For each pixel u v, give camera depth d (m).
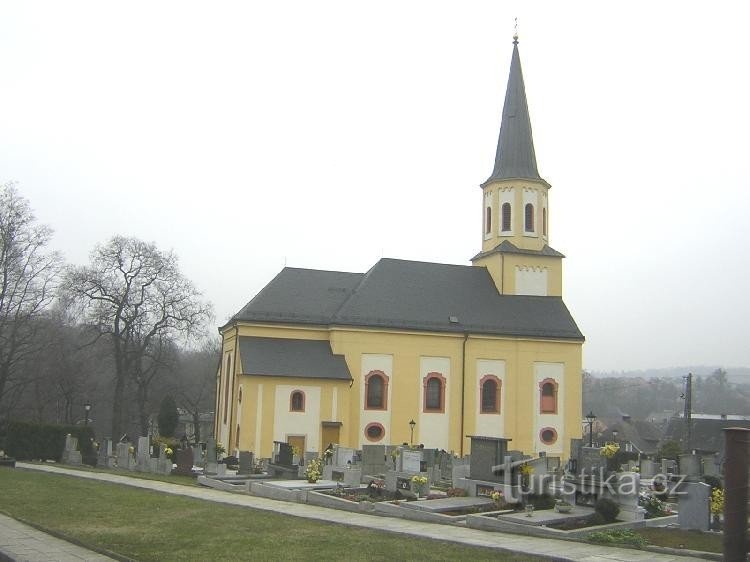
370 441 48.41
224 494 26.33
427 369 50.50
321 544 16.02
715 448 73.75
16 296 57.47
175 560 14.08
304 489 25.92
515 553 15.29
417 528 18.59
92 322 60.66
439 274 55.16
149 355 62.66
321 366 46.84
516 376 52.25
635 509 19.89
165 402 63.78
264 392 45.00
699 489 19.27
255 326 48.06
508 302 54.56
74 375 70.69
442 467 36.03
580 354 53.69
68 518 18.88
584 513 19.72
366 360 49.12
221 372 53.62
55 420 77.06
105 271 60.75
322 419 45.97
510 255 55.47
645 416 144.00
